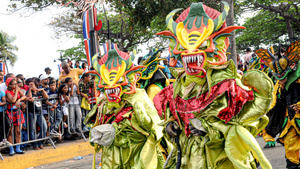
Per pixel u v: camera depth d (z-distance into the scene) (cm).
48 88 820
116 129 430
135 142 435
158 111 360
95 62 433
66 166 689
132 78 428
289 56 504
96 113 468
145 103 430
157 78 525
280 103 548
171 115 354
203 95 321
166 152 460
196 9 322
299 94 501
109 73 418
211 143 321
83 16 778
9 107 686
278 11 2142
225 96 315
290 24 2262
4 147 666
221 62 316
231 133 312
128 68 422
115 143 433
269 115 562
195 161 330
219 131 321
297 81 503
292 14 2253
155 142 429
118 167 434
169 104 352
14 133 699
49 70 947
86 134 898
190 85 328
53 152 743
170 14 337
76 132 849
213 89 315
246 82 318
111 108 430
